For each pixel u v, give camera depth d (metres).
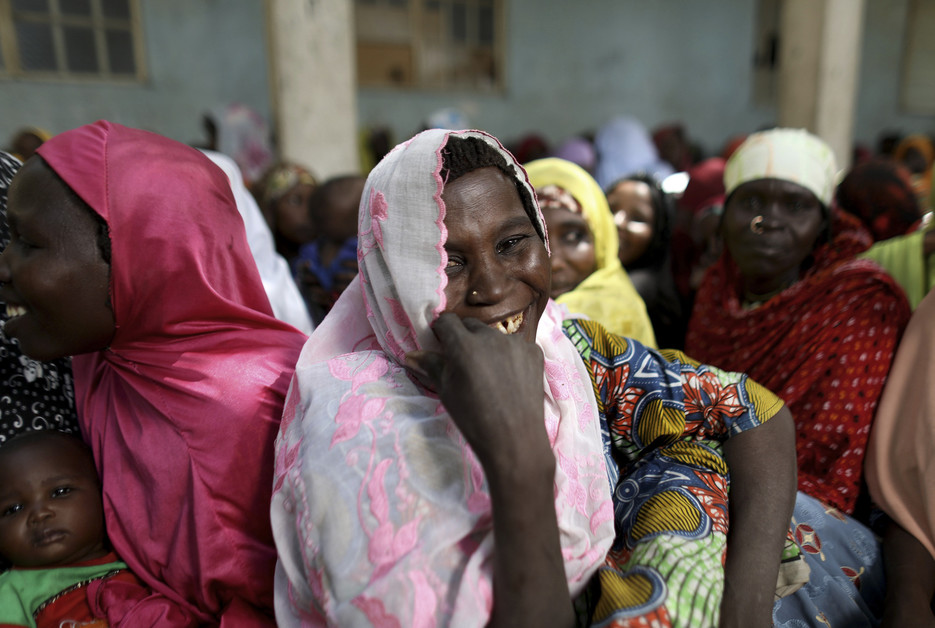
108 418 1.15
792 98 4.97
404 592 0.76
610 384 1.10
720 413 1.08
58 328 1.03
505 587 0.72
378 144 7.60
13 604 1.06
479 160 0.89
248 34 7.93
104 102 7.38
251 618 1.00
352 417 0.88
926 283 1.88
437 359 0.81
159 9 7.48
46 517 1.08
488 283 0.87
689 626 0.81
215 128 6.64
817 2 4.72
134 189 1.02
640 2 9.80
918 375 1.43
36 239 0.99
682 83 10.34
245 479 1.02
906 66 11.20
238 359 1.08
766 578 0.95
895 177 2.20
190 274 1.05
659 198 2.70
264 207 3.84
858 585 1.31
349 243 2.75
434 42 9.07
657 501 0.98
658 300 2.66
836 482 1.51
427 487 0.82
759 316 1.78
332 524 0.82
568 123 9.84
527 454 0.72
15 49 6.99
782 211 1.73
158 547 1.06
